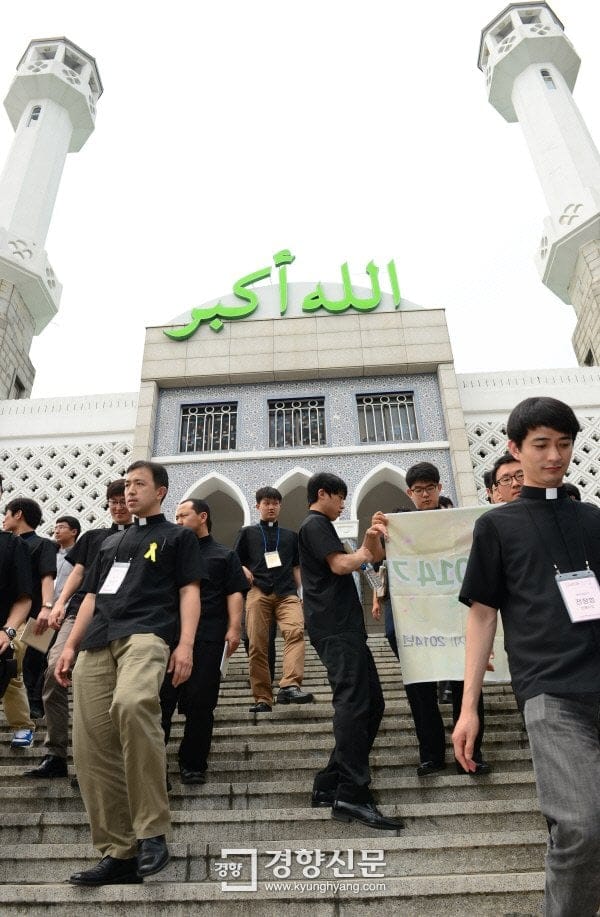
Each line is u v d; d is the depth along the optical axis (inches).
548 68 773.3
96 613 134.1
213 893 112.3
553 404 103.0
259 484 474.0
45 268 652.7
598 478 468.1
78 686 128.9
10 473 495.2
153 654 125.0
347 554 153.3
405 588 172.4
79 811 154.9
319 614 149.8
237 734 195.2
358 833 136.3
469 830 138.3
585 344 617.3
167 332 529.7
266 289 569.9
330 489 163.5
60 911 111.0
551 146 699.4
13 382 614.9
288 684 227.6
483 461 480.7
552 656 88.0
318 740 185.6
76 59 834.8
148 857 112.0
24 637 186.4
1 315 596.1
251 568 243.6
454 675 161.3
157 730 118.7
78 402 526.6
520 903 110.4
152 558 138.6
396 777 163.2
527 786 154.0
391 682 252.4
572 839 77.6
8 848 130.6
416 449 480.1
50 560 201.9
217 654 170.2
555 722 83.8
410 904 111.5
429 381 511.8
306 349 518.0
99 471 492.4
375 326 528.1
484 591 99.9
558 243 628.4
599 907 81.2
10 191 691.4
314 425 503.8
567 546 95.7
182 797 155.6
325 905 111.7
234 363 514.3
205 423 507.5
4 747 193.6
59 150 761.0
